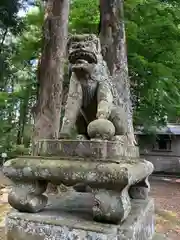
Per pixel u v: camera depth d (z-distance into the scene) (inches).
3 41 424.2
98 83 82.7
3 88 446.9
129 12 277.1
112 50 188.1
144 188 90.8
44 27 218.5
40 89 214.2
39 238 64.8
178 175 545.3
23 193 70.7
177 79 324.8
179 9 296.2
